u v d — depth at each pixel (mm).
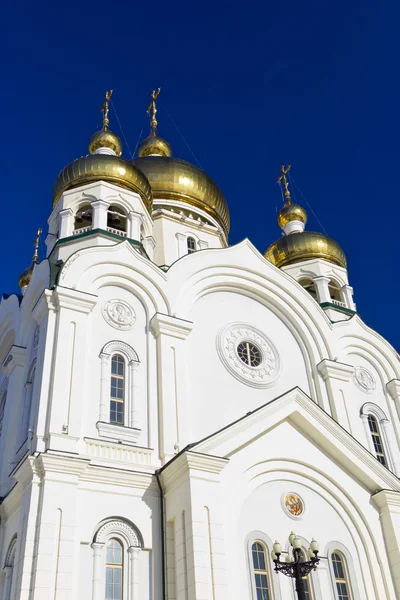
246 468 18609
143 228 27531
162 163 34094
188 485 16891
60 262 22359
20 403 22109
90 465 17438
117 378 20328
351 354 27359
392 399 26953
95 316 21047
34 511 16109
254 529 17969
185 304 23062
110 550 16891
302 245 33094
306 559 18438
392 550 19625
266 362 23734
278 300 25578
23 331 23766
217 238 33438
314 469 20016
